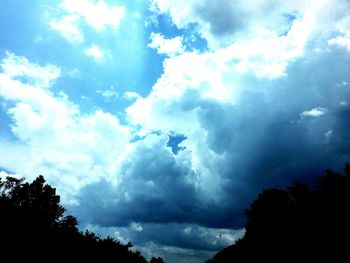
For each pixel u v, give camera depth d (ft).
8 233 98.07
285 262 145.48
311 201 145.38
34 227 106.01
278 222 155.02
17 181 125.59
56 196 128.16
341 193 134.92
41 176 129.39
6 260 93.86
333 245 130.72
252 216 173.17
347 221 130.21
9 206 109.81
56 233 113.39
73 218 129.49
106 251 133.18
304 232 141.38
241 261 180.86
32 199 122.62
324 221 134.82
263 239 160.97
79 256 117.08
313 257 135.23
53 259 105.19
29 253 97.71
